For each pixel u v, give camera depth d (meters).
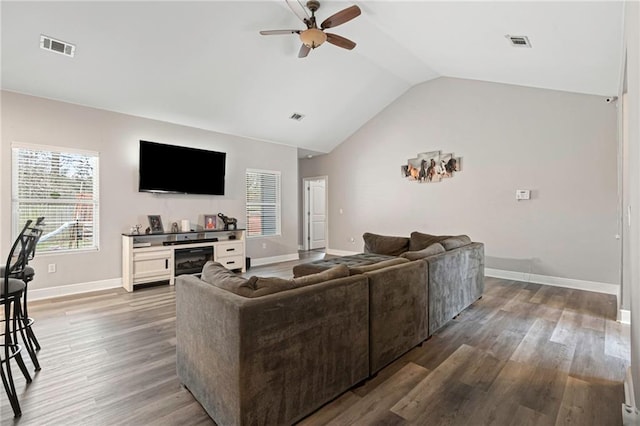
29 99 3.89
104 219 4.50
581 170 4.44
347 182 7.52
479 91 5.37
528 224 4.90
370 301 2.13
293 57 4.50
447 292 3.06
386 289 2.25
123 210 4.67
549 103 4.69
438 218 5.93
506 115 5.09
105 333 2.92
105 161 4.49
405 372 2.25
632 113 1.72
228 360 1.52
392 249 4.64
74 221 4.27
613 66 3.21
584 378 2.16
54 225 4.11
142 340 2.77
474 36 3.37
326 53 4.63
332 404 1.88
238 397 1.46
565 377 2.17
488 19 2.90
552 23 2.64
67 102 4.16
